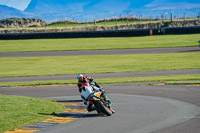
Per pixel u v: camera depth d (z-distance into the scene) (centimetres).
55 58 9738
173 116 2680
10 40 17225
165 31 16762
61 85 5181
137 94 4034
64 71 7031
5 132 2294
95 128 2366
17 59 9881
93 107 2823
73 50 11781
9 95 4031
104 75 6144
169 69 6581
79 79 2902
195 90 4097
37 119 2672
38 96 4166
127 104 3378
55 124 2536
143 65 7412
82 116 2848
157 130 2234
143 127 2338
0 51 12356
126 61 8312
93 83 2900
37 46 13738
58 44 14262
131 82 5138
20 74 6869
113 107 3238
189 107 3058
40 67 7950
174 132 2166
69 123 2567
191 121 2459
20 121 2580
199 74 5694
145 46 11962
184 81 4894
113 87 4719
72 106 3344
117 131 2253
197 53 9262
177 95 3797
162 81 5078
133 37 16125
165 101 3453
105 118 2717
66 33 17325
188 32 16350
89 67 7512
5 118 2652
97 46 12725
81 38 16750
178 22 19888
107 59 8938
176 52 9812
